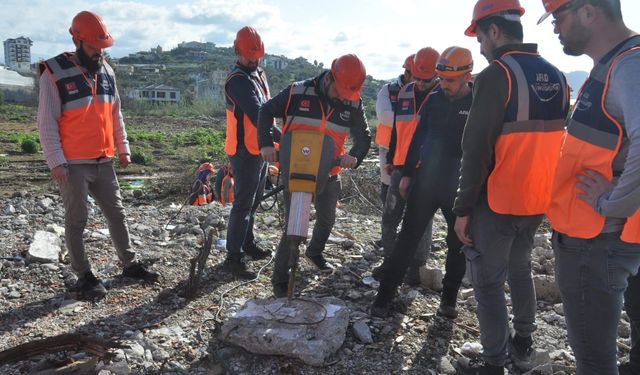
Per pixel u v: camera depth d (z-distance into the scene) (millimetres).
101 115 4312
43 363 3344
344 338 3756
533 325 3482
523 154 2838
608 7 2307
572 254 2525
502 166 2887
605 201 2301
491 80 2771
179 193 10453
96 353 3395
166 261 5285
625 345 3812
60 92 4094
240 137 4750
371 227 7098
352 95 3816
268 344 3555
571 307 2584
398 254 4016
